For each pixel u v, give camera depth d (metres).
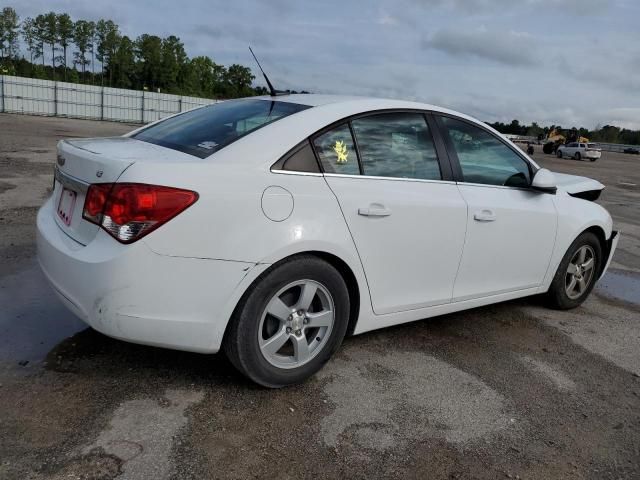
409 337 3.84
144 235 2.45
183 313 2.57
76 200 2.79
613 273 6.21
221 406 2.76
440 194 3.43
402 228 3.20
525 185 4.08
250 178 2.69
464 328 4.11
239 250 2.61
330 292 2.96
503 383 3.30
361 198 3.03
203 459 2.36
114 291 2.46
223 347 2.78
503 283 3.99
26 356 3.09
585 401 3.18
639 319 4.70
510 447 2.67
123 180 2.47
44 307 3.77
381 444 2.59
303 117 3.04
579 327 4.36
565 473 2.51
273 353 2.87
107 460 2.29
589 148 41.16
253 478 2.28
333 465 2.41
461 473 2.44
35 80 44.78
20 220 6.24
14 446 2.33
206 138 2.99
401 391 3.09
